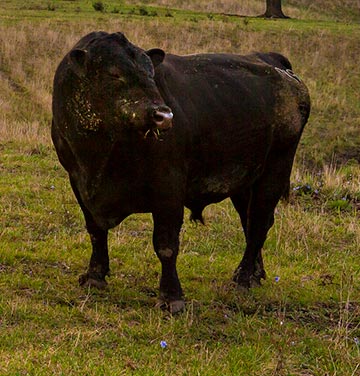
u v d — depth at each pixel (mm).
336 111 33719
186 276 11359
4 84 31891
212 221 14836
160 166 9078
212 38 42531
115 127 8398
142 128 8195
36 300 9633
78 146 8914
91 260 10398
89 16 45250
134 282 10805
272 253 13203
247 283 10922
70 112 8766
